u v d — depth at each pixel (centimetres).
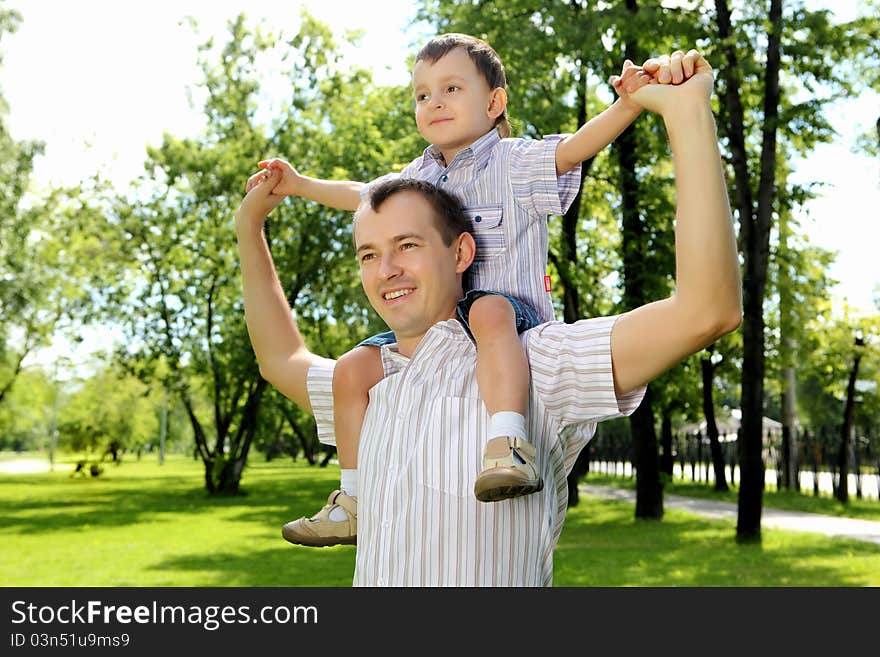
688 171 163
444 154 271
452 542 177
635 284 1786
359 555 190
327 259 2972
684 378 1919
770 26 1463
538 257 248
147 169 3011
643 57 1587
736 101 1550
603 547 1423
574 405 185
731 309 163
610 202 2175
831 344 2439
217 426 3112
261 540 1627
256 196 244
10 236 2970
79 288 3173
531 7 1664
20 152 2817
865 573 1121
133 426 5128
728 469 4031
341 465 224
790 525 1783
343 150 2855
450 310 202
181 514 2253
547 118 1734
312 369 231
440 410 186
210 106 3030
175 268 3134
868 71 1451
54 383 4744
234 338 3028
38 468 6656
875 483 3097
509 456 172
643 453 1939
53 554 1412
